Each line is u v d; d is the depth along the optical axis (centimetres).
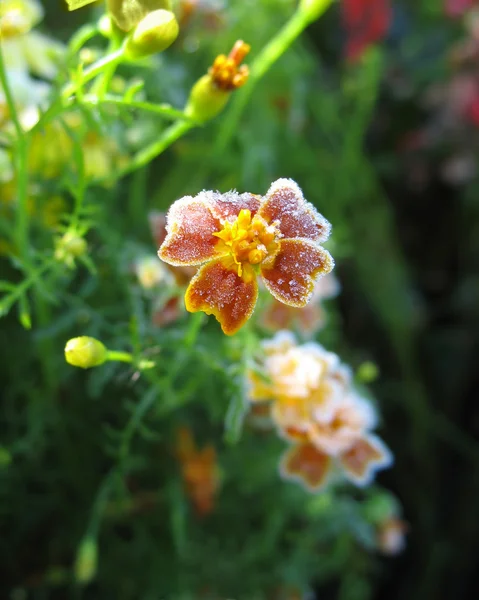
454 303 29
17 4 16
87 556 15
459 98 28
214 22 20
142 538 19
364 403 15
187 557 19
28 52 16
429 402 28
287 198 11
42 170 16
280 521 19
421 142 29
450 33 31
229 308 11
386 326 26
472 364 28
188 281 15
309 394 15
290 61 23
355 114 25
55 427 18
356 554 22
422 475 27
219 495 20
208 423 20
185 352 14
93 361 12
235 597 20
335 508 19
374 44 28
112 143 17
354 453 15
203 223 11
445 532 26
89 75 12
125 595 20
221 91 14
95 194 18
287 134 24
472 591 26
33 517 19
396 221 30
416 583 26
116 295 18
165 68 21
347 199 25
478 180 28
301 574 20
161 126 21
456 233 30
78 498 20
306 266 11
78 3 12
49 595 20
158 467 19
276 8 23
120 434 15
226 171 22
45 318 16
